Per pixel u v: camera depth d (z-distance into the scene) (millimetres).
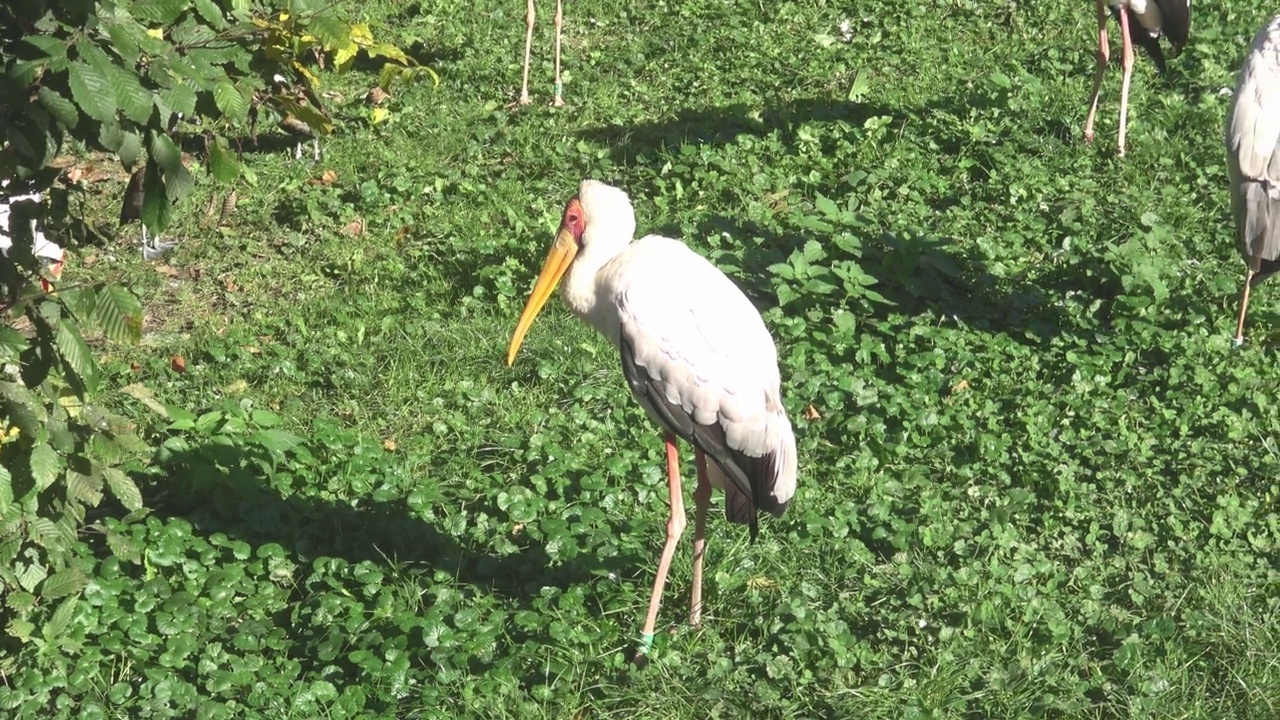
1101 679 5281
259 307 8320
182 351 7777
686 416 5309
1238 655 5398
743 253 8555
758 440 5332
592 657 5344
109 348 7781
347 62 5758
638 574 5906
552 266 5668
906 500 6523
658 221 9141
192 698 5082
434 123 10797
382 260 8844
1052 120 10875
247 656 5297
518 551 6051
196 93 4961
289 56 5223
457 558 5988
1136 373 7617
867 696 5164
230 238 9086
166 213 4789
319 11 4969
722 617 5672
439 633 5391
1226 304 8344
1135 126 10742
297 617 5586
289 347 7840
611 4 13570
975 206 9531
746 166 10008
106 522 5859
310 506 6324
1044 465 6715
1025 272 8594
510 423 7141
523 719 5023
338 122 10719
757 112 11023
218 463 6457
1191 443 6863
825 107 10992
